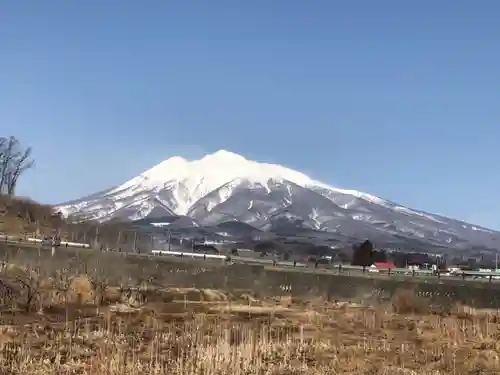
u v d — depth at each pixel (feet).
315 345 98.53
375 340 110.11
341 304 191.11
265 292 230.48
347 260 513.04
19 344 89.30
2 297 137.18
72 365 76.54
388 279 220.23
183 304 162.61
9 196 424.87
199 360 79.77
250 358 82.94
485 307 197.67
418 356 93.50
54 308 136.87
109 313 123.03
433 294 206.90
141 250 335.47
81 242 344.08
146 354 86.69
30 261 207.31
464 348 103.35
